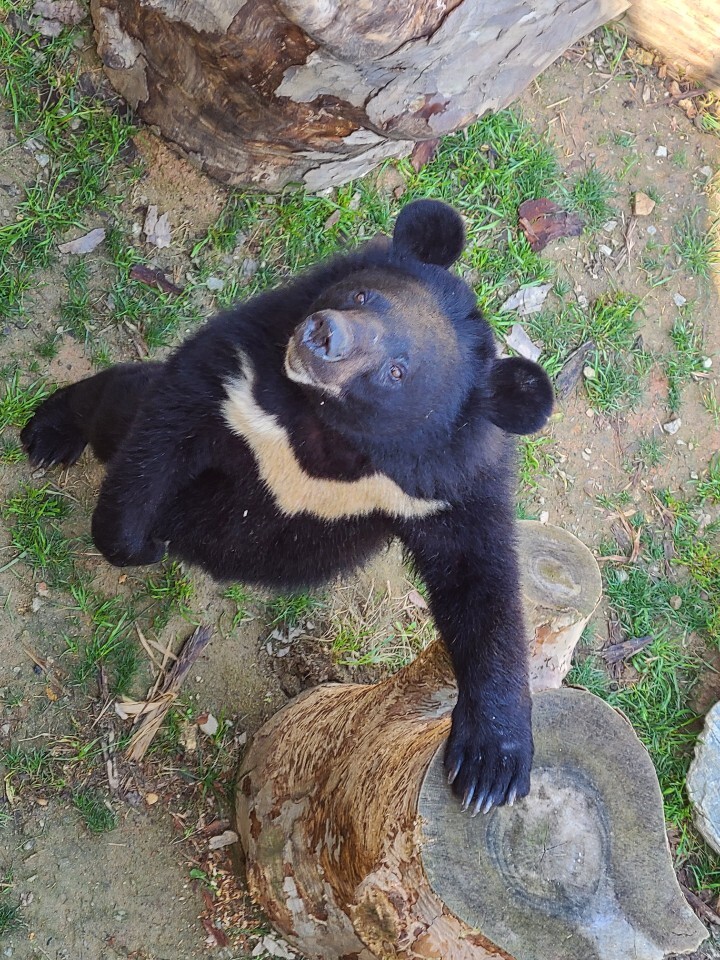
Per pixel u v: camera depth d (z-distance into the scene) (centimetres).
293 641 518
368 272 371
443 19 390
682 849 590
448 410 367
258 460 387
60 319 478
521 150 621
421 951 316
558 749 336
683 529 648
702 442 662
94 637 457
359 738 388
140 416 378
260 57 420
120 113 499
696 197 689
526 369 366
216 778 475
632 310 646
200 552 424
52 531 455
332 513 402
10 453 451
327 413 359
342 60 401
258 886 434
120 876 438
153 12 433
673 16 659
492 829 318
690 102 699
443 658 392
